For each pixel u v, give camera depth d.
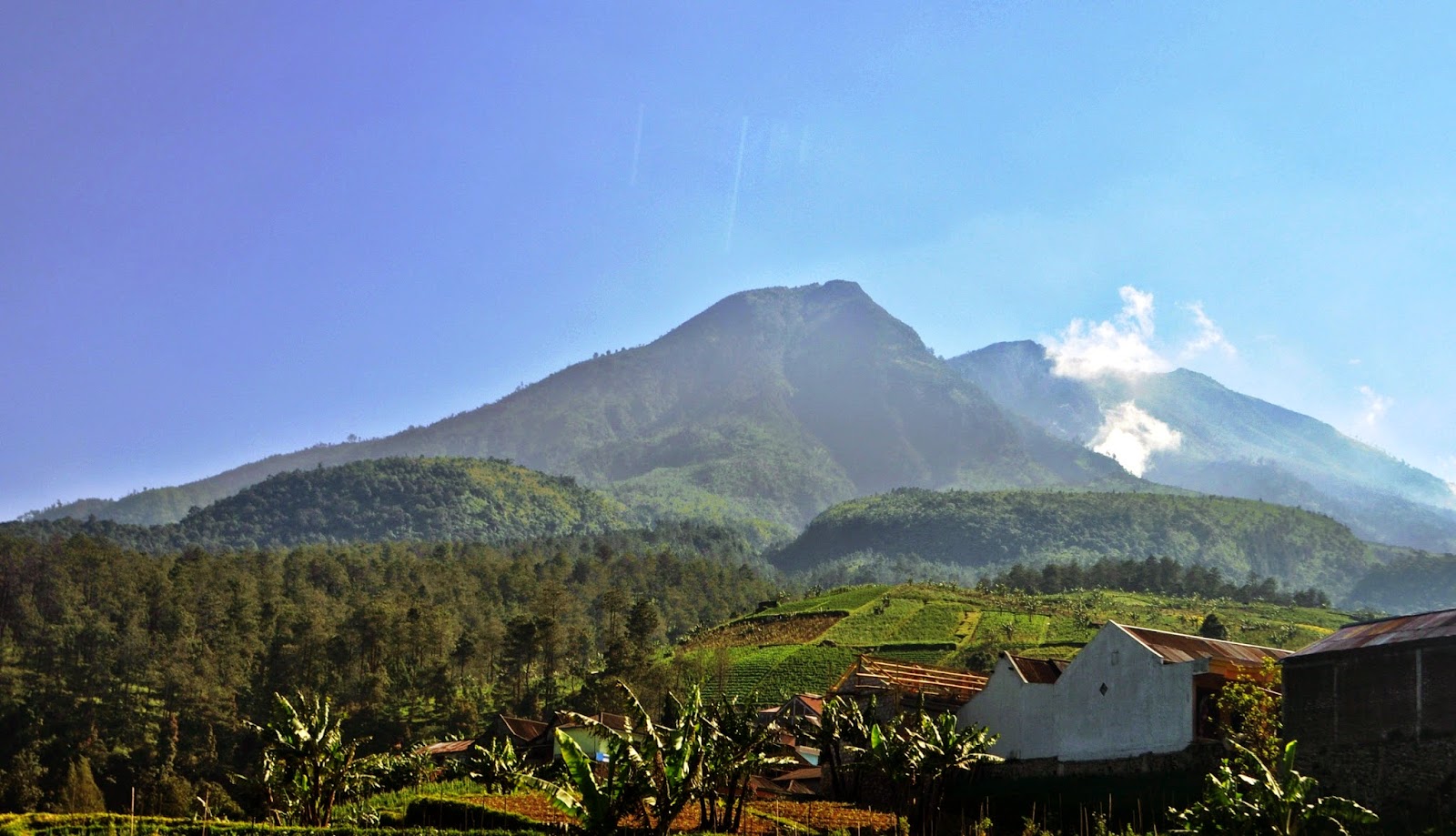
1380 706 48.00
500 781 62.31
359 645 153.88
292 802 56.12
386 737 128.50
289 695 139.00
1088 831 52.69
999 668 72.31
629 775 44.94
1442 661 46.16
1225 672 59.53
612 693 125.38
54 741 120.38
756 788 64.25
